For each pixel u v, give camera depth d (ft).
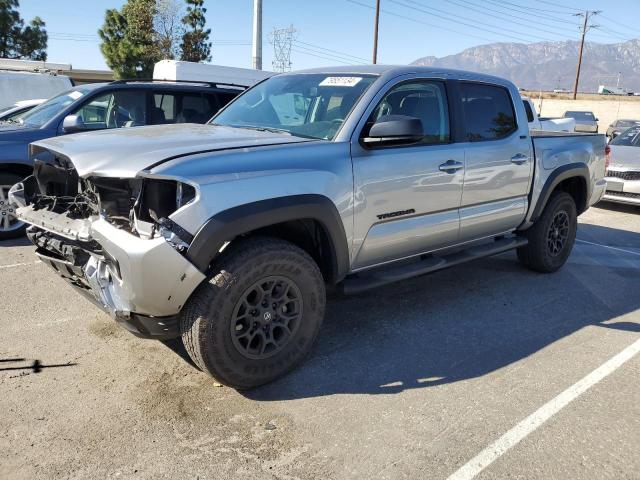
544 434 9.59
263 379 10.62
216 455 8.71
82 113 21.99
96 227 9.44
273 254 10.11
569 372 11.91
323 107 12.74
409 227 13.03
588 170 19.11
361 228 11.92
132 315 9.45
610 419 10.14
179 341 12.60
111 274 9.57
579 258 21.58
